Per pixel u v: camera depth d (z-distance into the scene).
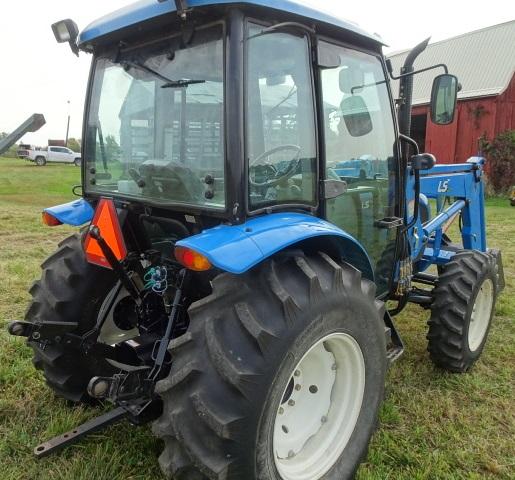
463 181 4.31
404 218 3.38
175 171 2.37
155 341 2.50
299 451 2.35
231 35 2.04
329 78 2.59
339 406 2.48
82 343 2.53
